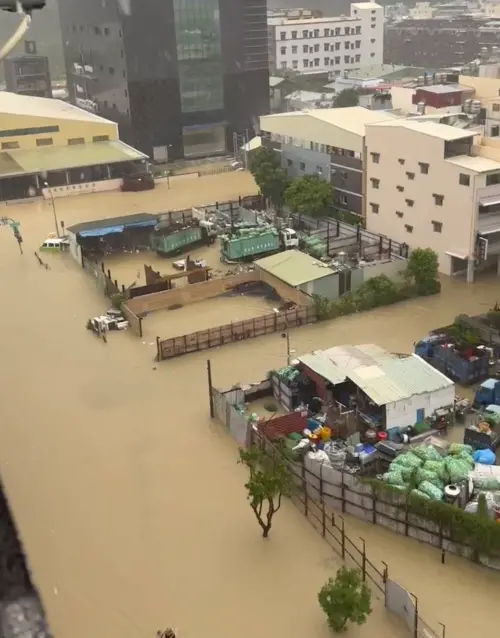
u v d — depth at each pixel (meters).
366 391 28.88
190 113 89.12
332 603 19.53
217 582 22.06
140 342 39.31
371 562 22.44
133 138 87.44
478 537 21.80
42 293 47.19
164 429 30.61
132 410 32.28
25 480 27.47
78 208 69.44
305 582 21.92
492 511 22.89
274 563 22.73
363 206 53.59
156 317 42.66
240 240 49.81
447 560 22.41
